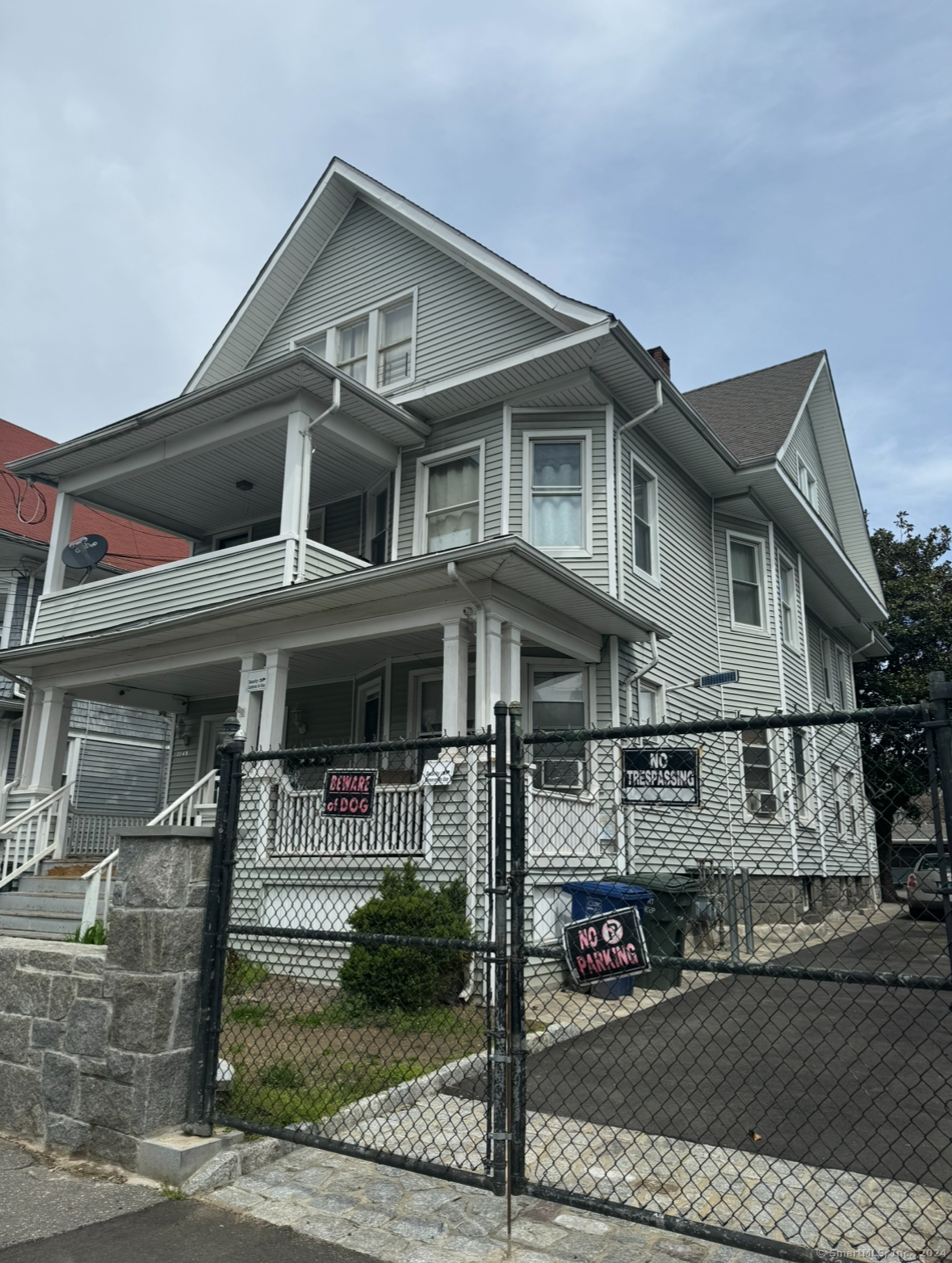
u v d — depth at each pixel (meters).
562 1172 4.31
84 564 14.29
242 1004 8.14
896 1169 4.30
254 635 11.59
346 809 4.70
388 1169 4.46
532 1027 7.39
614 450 12.64
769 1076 6.05
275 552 11.62
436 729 12.55
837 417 20.89
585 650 11.66
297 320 15.83
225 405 12.40
